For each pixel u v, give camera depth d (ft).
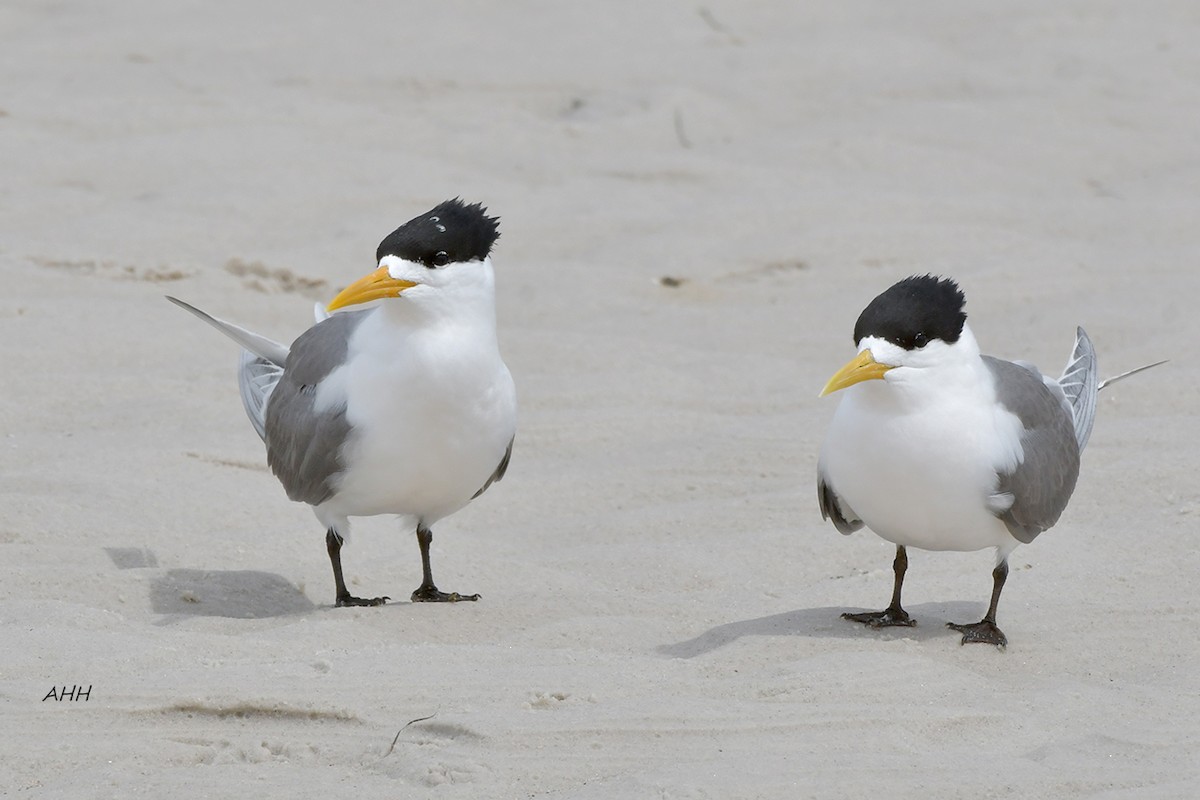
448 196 63.67
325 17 89.04
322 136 69.26
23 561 34.22
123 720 25.31
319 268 55.77
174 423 42.88
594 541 37.91
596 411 45.42
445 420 31.68
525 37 86.43
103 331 48.80
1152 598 32.40
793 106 76.59
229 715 25.64
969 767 23.57
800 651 29.04
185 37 84.02
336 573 33.63
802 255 58.08
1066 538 35.70
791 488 40.16
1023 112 74.18
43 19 87.35
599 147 70.95
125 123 68.90
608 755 23.97
